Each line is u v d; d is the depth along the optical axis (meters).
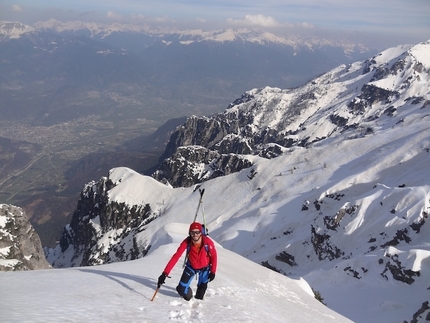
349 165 157.00
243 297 13.56
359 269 58.78
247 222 136.38
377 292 51.53
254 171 187.12
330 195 125.75
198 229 10.73
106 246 199.38
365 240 88.75
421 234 80.75
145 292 11.21
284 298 17.80
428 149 135.38
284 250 102.06
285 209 135.12
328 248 93.62
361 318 44.72
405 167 131.38
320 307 19.62
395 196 94.50
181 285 10.80
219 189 189.88
